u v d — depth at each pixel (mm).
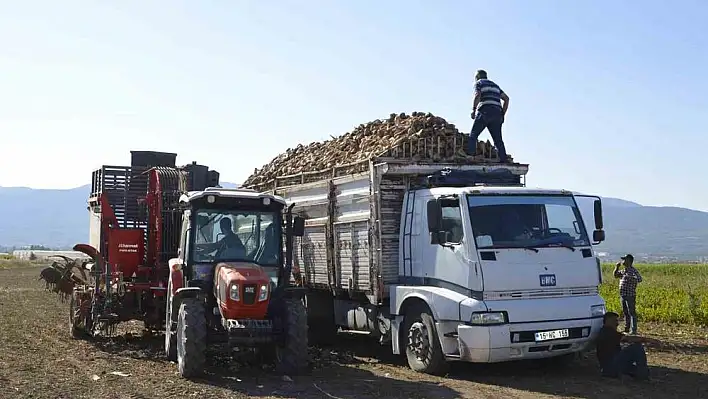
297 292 11867
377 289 12484
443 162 12852
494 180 12688
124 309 14297
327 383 10805
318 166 15023
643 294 24531
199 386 10406
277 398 9750
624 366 11250
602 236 11914
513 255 10984
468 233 10984
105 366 11945
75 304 15164
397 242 12633
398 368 12250
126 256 14789
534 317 10805
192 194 12273
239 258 12117
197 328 10969
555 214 11617
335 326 14953
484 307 10648
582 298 11289
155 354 13289
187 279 11898
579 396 10023
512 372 11828
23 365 11875
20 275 39906
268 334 11250
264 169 18453
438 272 11516
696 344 15195
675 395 10148
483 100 13594
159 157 16312
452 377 11375
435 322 11414
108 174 15570
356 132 15305
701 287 29938
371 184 12578
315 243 14859
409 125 13508
